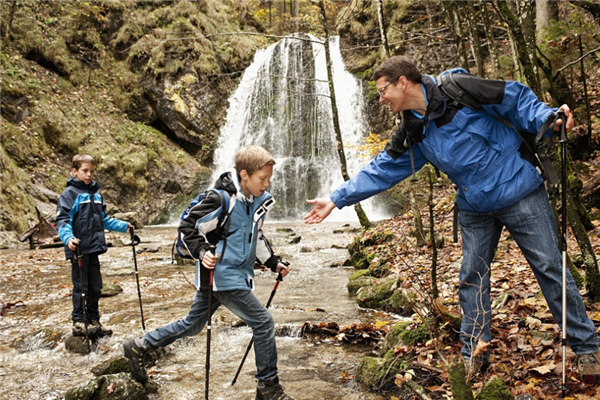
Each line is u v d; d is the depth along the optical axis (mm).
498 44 13977
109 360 3328
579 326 2414
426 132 2486
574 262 4461
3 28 17391
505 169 2389
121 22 20828
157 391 3010
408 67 2438
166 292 6020
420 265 5789
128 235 12977
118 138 18516
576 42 9305
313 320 4320
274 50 22078
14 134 15430
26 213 13305
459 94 2375
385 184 2766
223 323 4379
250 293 2729
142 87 20219
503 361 2820
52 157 16438
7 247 11625
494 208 2457
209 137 21000
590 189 7004
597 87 10453
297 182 19547
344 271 7125
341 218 17031
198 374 3281
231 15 24422
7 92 15930
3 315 5180
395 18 17969
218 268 2635
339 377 3115
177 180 19359
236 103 21984
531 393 2434
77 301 4016
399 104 2488
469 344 2633
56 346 4012
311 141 20812
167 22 21594
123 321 4609
